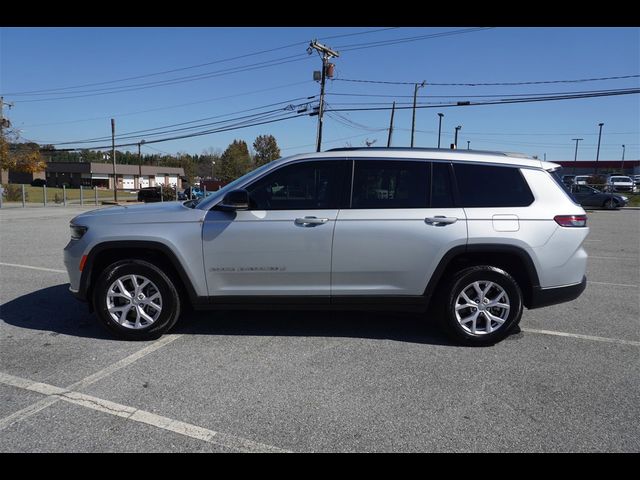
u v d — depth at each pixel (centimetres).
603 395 353
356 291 447
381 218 436
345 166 448
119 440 290
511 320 446
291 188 448
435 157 452
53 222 1680
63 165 8644
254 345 447
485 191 448
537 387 365
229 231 439
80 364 400
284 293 448
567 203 455
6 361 405
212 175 11125
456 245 435
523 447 288
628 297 648
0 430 299
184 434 297
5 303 585
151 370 389
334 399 343
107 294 448
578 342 466
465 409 331
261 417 317
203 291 449
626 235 1406
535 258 440
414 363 409
